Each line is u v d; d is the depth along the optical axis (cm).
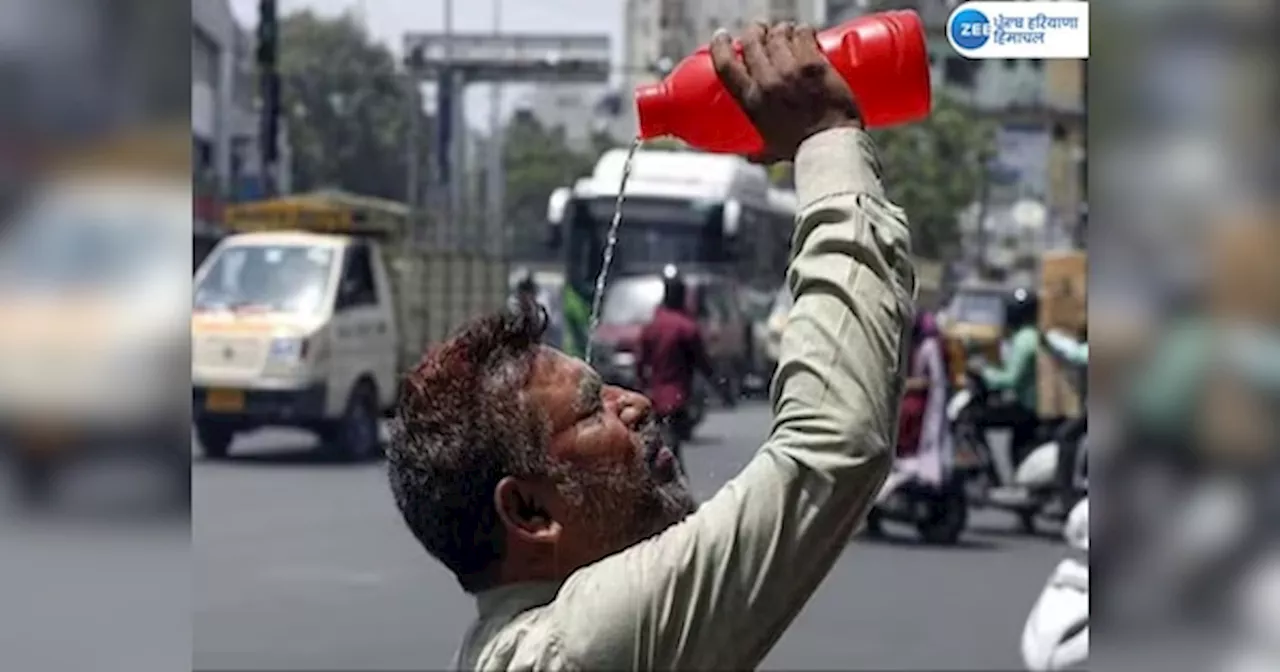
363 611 976
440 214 2877
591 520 189
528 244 4281
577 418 191
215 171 3080
